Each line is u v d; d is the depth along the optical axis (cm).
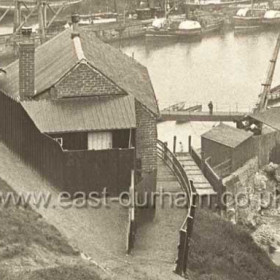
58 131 4806
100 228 4497
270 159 8338
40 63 5803
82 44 5678
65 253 3750
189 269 4388
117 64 5991
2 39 17975
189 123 10775
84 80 5034
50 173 4878
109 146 4947
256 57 17988
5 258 3422
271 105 11906
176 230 4822
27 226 3847
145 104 5172
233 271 4816
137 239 4597
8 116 5350
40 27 17038
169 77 15725
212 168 7194
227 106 13312
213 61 17550
